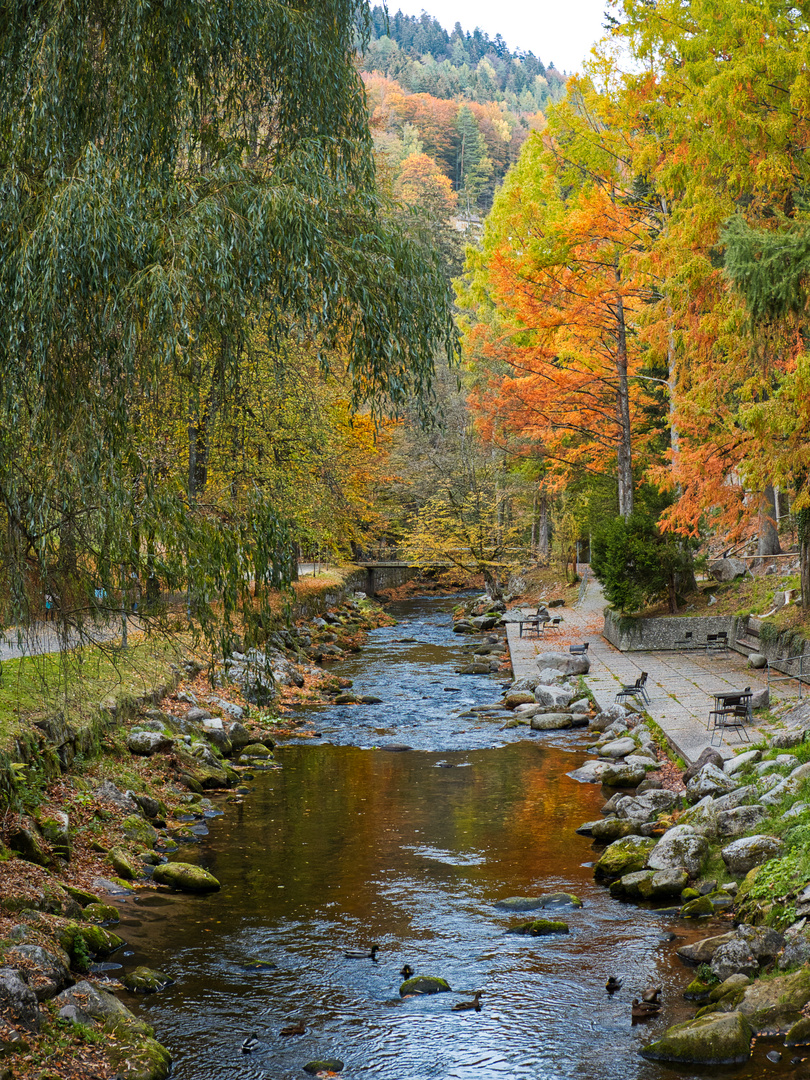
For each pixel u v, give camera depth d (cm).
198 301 623
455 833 1132
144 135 660
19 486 614
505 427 3108
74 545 613
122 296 586
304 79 745
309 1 787
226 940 823
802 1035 615
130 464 638
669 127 1869
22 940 716
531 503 4206
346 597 3950
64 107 638
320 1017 684
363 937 829
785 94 1552
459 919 867
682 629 2286
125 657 766
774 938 724
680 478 1789
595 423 2903
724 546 3053
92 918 838
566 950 791
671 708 1616
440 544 3941
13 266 580
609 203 2302
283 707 1942
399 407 725
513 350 2767
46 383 607
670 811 1123
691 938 801
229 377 754
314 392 2200
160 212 630
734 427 1692
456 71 17175
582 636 2745
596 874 977
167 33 668
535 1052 627
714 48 1705
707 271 1664
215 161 711
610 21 2234
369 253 676
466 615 3862
